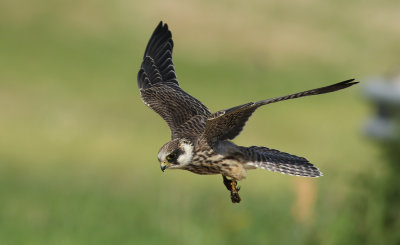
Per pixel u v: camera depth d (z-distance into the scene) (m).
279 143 24.61
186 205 11.69
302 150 24.00
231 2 34.59
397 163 7.87
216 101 28.03
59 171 18.81
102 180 17.33
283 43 32.34
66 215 11.88
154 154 22.11
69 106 25.98
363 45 33.09
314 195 8.28
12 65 28.64
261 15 34.09
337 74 30.86
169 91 6.89
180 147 6.01
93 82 28.30
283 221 10.18
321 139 24.91
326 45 32.59
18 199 13.53
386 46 33.16
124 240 10.63
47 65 28.94
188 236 9.95
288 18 34.22
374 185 7.86
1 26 30.98
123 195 14.27
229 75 29.83
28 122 24.25
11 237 10.63
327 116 27.06
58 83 27.81
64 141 22.53
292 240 8.99
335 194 8.53
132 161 20.91
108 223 11.40
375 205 7.82
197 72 29.84
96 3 33.06
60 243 10.47
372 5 36.00
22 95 26.52
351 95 29.08
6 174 17.81
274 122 26.25
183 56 30.83
